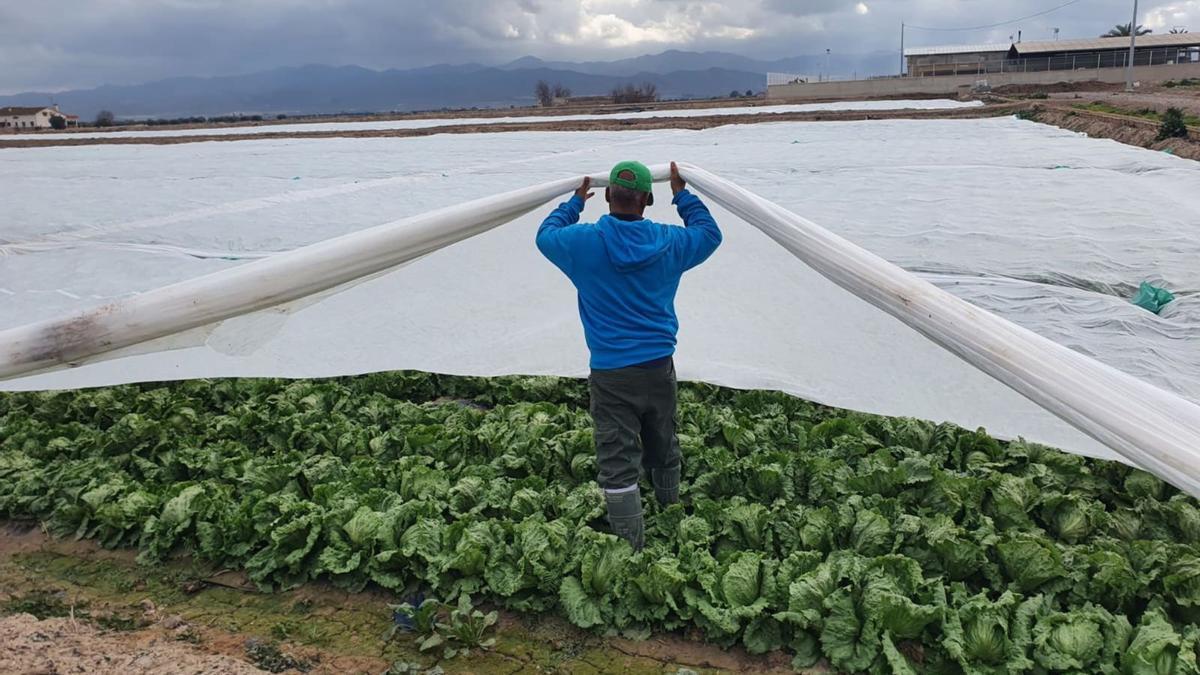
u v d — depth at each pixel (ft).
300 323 26.40
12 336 15.33
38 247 40.32
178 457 21.97
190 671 14.60
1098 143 82.69
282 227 45.88
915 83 274.57
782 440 22.26
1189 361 24.26
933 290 14.34
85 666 14.85
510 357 25.72
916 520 16.84
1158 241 37.60
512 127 160.97
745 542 17.40
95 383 25.61
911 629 14.10
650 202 16.40
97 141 167.94
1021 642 13.79
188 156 110.93
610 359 15.79
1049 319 28.53
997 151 76.79
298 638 16.06
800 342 23.72
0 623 16.15
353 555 17.31
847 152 80.79
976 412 21.39
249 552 18.47
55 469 22.09
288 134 166.81
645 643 15.43
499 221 18.65
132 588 17.98
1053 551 15.46
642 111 235.81
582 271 15.65
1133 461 11.80
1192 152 73.15
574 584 16.05
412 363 26.02
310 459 21.47
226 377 26.37
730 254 24.54
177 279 35.06
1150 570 15.69
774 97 285.84
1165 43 306.55
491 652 15.43
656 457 17.67
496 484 19.51
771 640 14.92
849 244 15.67
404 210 50.47
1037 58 326.24
